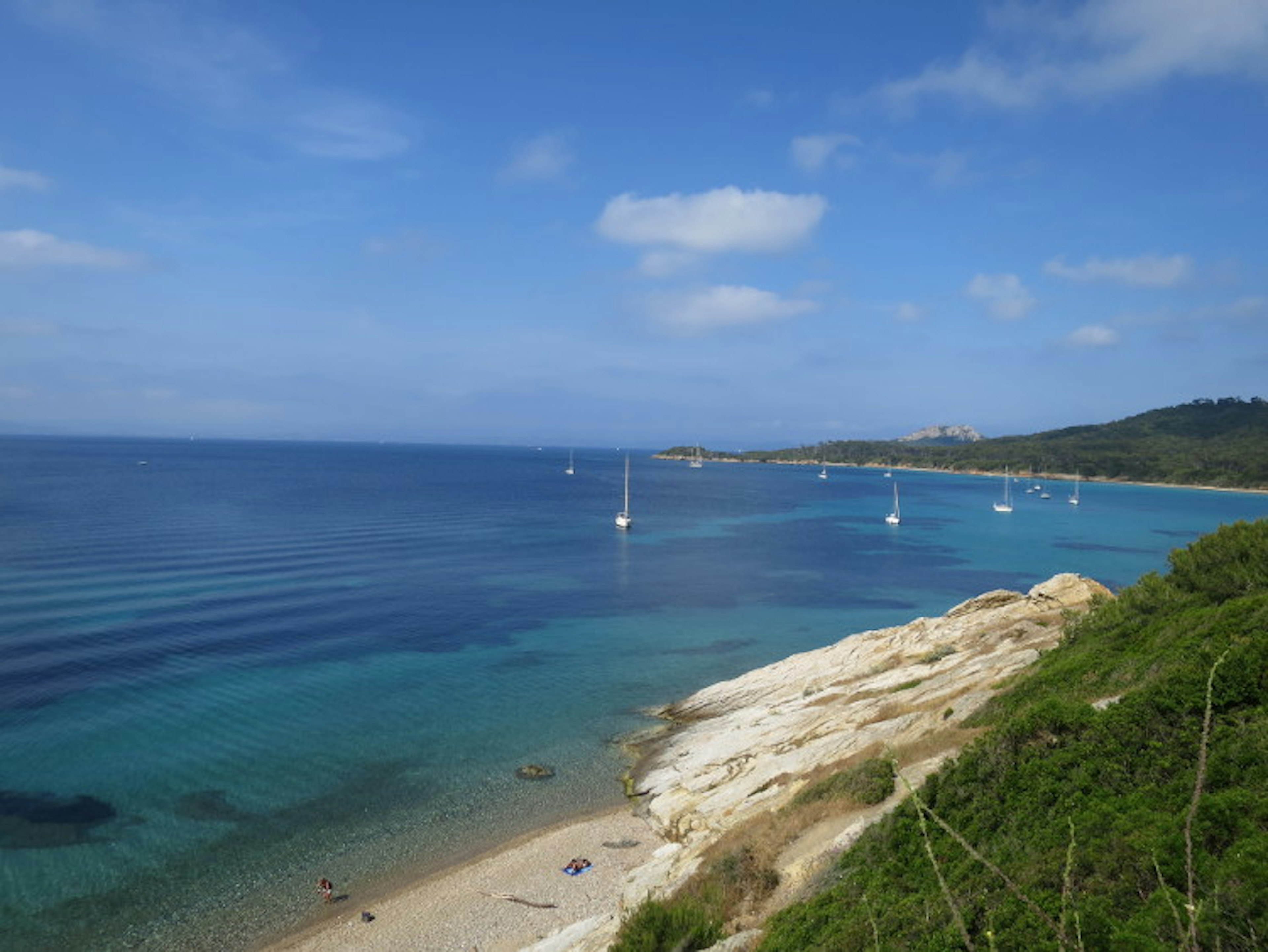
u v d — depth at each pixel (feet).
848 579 304.30
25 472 654.12
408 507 497.87
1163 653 66.33
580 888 90.48
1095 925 31.04
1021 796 46.55
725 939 53.11
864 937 40.37
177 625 188.24
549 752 131.64
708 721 142.00
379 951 79.46
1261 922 27.55
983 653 127.13
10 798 105.50
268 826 103.35
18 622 182.50
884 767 77.00
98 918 83.05
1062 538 448.65
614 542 385.91
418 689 158.20
